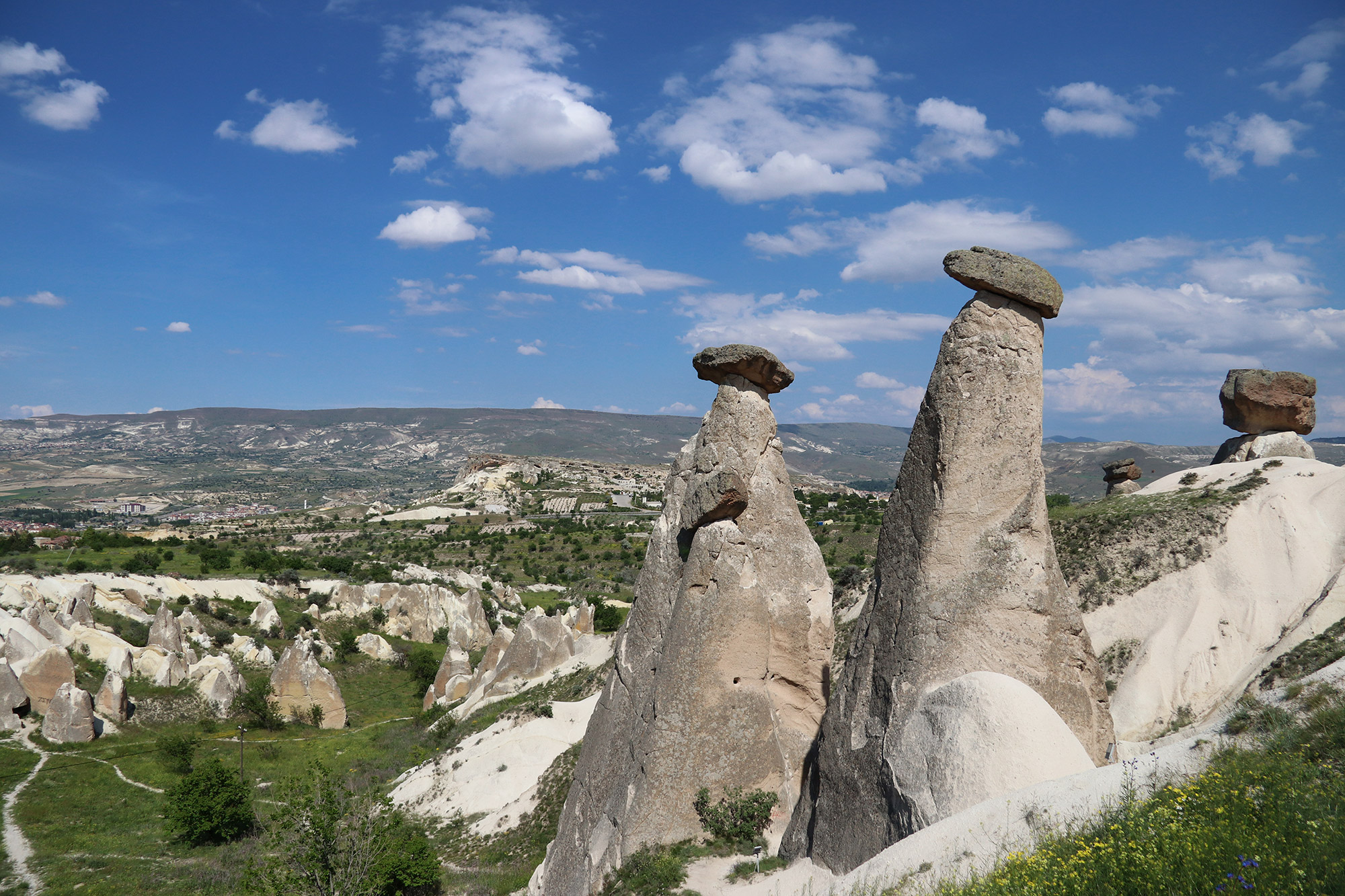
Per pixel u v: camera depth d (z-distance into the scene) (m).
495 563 163.50
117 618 83.62
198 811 44.78
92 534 133.12
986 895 10.70
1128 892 9.77
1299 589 40.59
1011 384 17.05
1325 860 9.09
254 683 78.12
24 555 106.38
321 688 72.81
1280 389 49.84
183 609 92.38
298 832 28.84
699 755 20.34
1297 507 44.06
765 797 20.19
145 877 39.75
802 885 16.28
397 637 103.94
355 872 28.62
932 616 16.34
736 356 23.23
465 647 102.88
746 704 20.97
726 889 17.44
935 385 17.45
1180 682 38.94
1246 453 50.41
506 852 35.31
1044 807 12.75
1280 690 14.94
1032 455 17.03
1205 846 9.89
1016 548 16.59
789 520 22.78
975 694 14.73
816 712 21.89
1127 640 42.28
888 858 13.76
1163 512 47.88
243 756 59.38
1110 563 46.69
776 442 23.66
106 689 65.94
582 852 21.50
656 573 23.55
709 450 23.08
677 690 20.64
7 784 52.09
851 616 55.47
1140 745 22.16
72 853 42.84
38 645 69.19
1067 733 14.59
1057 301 17.36
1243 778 11.45
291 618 99.75
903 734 15.66
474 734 48.25
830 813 16.94
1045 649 16.19
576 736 45.38
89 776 54.84
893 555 17.56
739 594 21.25
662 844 19.66
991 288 17.23
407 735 65.12
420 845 32.28
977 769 13.98
